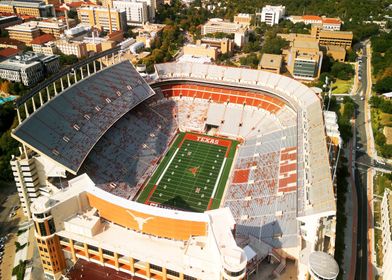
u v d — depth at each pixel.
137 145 114.81
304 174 89.25
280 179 95.88
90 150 97.75
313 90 135.12
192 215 63.25
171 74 144.25
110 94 118.88
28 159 88.06
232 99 137.62
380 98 153.88
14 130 86.69
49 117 97.06
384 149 120.81
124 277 64.94
